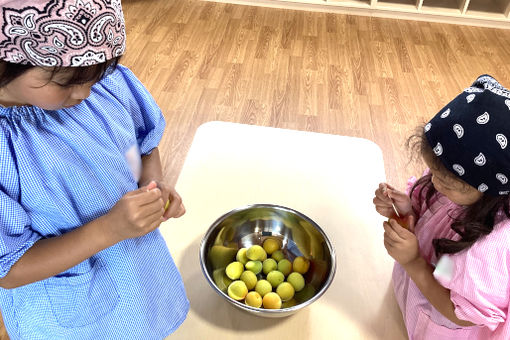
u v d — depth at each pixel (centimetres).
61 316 72
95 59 50
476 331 82
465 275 70
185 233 100
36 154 60
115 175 69
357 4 341
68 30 46
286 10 345
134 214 60
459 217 75
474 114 64
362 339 84
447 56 304
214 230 90
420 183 91
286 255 97
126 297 75
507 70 293
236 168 116
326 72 279
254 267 91
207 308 88
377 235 102
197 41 297
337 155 123
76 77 51
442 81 278
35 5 44
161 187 79
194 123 233
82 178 65
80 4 46
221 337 83
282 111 245
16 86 50
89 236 60
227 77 267
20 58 47
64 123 63
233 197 108
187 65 274
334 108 250
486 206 69
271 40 305
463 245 71
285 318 86
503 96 62
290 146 125
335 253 94
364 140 128
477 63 298
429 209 89
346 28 327
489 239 68
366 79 275
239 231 97
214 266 91
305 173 116
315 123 239
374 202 96
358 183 114
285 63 284
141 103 81
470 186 69
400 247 78
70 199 65
